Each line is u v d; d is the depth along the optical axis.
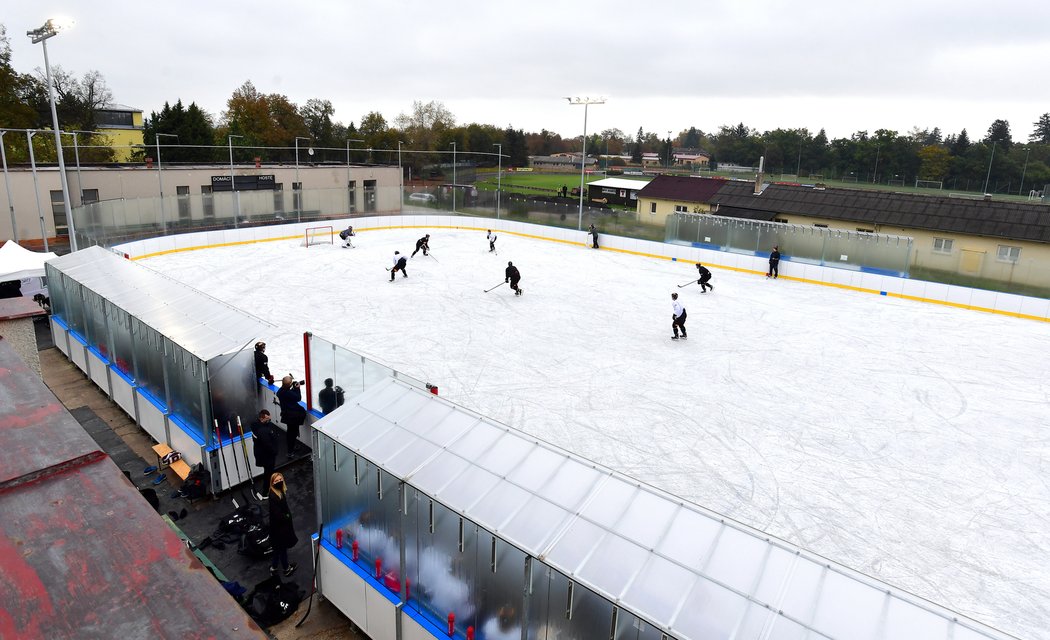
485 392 14.27
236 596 7.60
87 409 12.71
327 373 10.60
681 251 30.97
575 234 35.03
